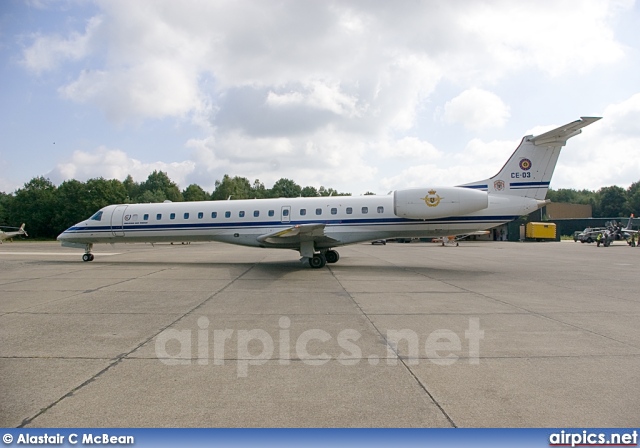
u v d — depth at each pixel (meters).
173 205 19.61
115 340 6.29
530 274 15.45
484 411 3.89
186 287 11.82
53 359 5.41
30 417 3.80
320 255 17.64
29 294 10.66
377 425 3.62
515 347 5.91
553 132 15.50
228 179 99.06
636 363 5.24
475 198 15.99
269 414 3.82
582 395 4.25
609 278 14.25
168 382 4.59
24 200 79.31
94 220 20.20
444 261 21.50
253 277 14.16
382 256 25.58
